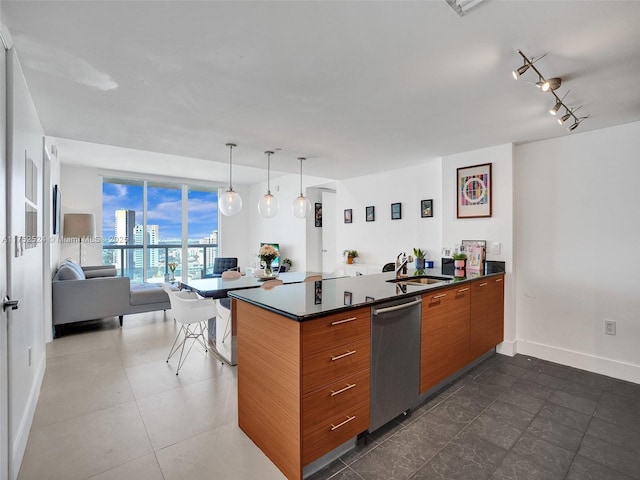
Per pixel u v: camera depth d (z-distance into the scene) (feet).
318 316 5.28
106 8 4.44
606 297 9.44
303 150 11.98
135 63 5.93
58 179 16.92
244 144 11.23
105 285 13.74
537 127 9.34
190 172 21.94
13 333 5.43
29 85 6.77
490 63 5.93
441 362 8.20
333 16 4.62
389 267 13.87
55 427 6.74
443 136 10.20
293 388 5.25
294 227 22.67
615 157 9.24
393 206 15.48
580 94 7.18
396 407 6.84
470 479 5.38
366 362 6.14
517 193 11.05
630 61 5.81
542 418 7.18
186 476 5.42
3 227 4.93
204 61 5.85
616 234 9.25
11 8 4.40
